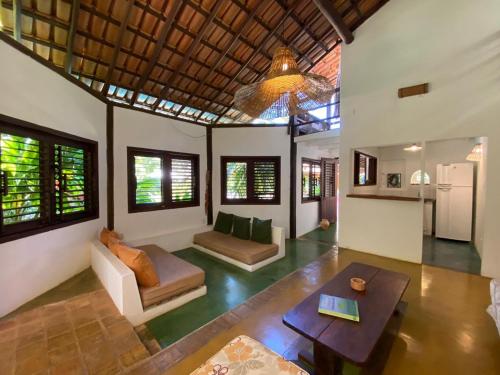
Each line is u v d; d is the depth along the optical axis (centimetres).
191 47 346
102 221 345
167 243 422
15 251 214
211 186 500
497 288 172
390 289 184
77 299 233
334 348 120
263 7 331
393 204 361
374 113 372
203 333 194
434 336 184
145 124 400
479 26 289
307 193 566
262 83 210
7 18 251
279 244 386
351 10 370
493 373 148
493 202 286
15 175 220
